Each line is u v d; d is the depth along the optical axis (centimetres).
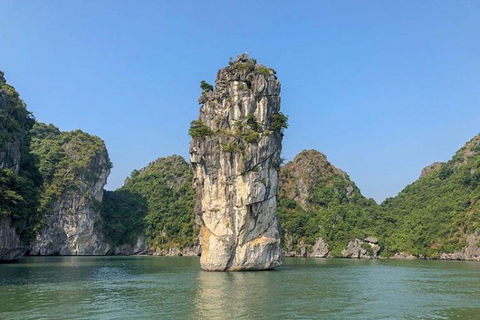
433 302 4147
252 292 4572
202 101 7569
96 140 17888
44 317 3334
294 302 4000
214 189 7038
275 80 7306
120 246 17600
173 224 17562
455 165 17012
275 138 7238
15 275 6425
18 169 10375
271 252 7200
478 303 4100
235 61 7469
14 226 8944
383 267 8894
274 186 7294
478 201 13338
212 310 3594
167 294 4431
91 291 4666
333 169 19000
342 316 3453
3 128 9612
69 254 15538
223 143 7006
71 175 15762
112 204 18550
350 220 15588
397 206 16738
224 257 6944
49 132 18712
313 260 12225
